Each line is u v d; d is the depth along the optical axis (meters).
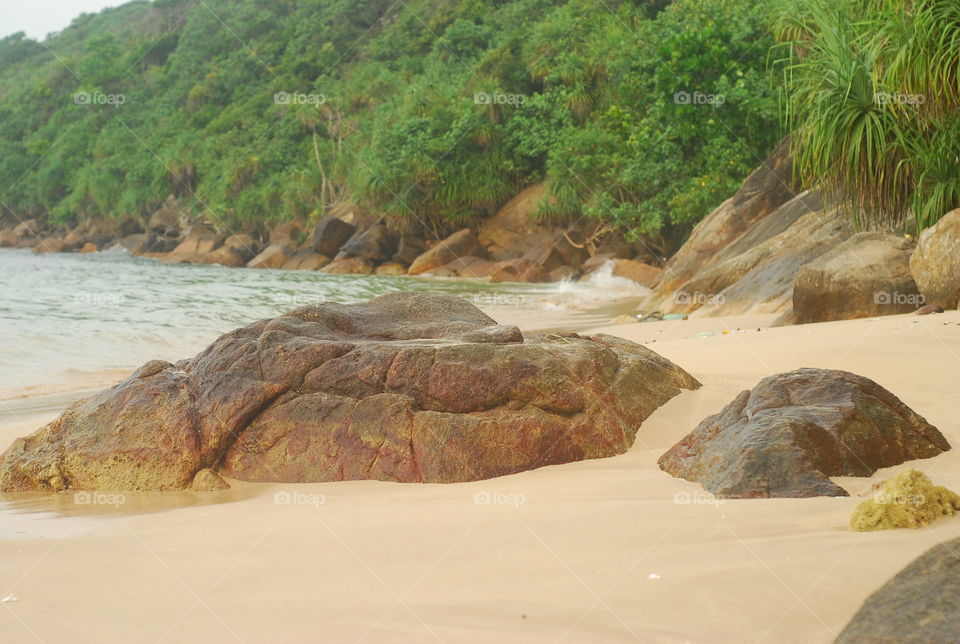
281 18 101.62
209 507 5.55
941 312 11.10
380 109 59.44
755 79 32.88
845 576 3.44
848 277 12.36
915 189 13.41
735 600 3.33
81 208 88.38
